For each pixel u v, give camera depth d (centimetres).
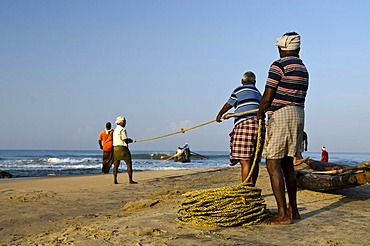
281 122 500
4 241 551
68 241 468
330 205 650
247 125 639
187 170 1652
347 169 779
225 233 472
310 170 888
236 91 661
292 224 512
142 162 3416
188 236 460
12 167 3020
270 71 507
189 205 514
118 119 1184
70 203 835
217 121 685
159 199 828
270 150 509
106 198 898
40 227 633
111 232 492
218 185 1036
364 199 706
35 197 911
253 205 514
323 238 445
